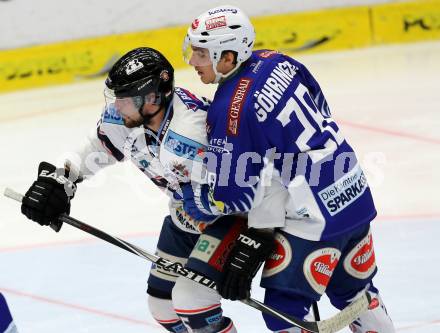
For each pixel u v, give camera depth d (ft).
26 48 88.99
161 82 25.70
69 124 73.46
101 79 92.12
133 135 27.50
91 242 44.04
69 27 91.56
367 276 28.12
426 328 32.99
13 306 36.55
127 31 94.07
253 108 24.71
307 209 25.48
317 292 26.25
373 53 97.96
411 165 55.52
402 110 70.74
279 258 26.05
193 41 25.52
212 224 27.58
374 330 29.04
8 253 43.11
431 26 103.60
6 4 88.28
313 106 26.17
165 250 29.37
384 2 102.78
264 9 99.25
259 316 34.83
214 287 25.99
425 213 46.11
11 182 57.26
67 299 37.14
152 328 33.94
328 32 100.63
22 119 76.38
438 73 84.69
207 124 25.55
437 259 39.68
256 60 26.05
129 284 38.47
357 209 26.55
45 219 27.12
